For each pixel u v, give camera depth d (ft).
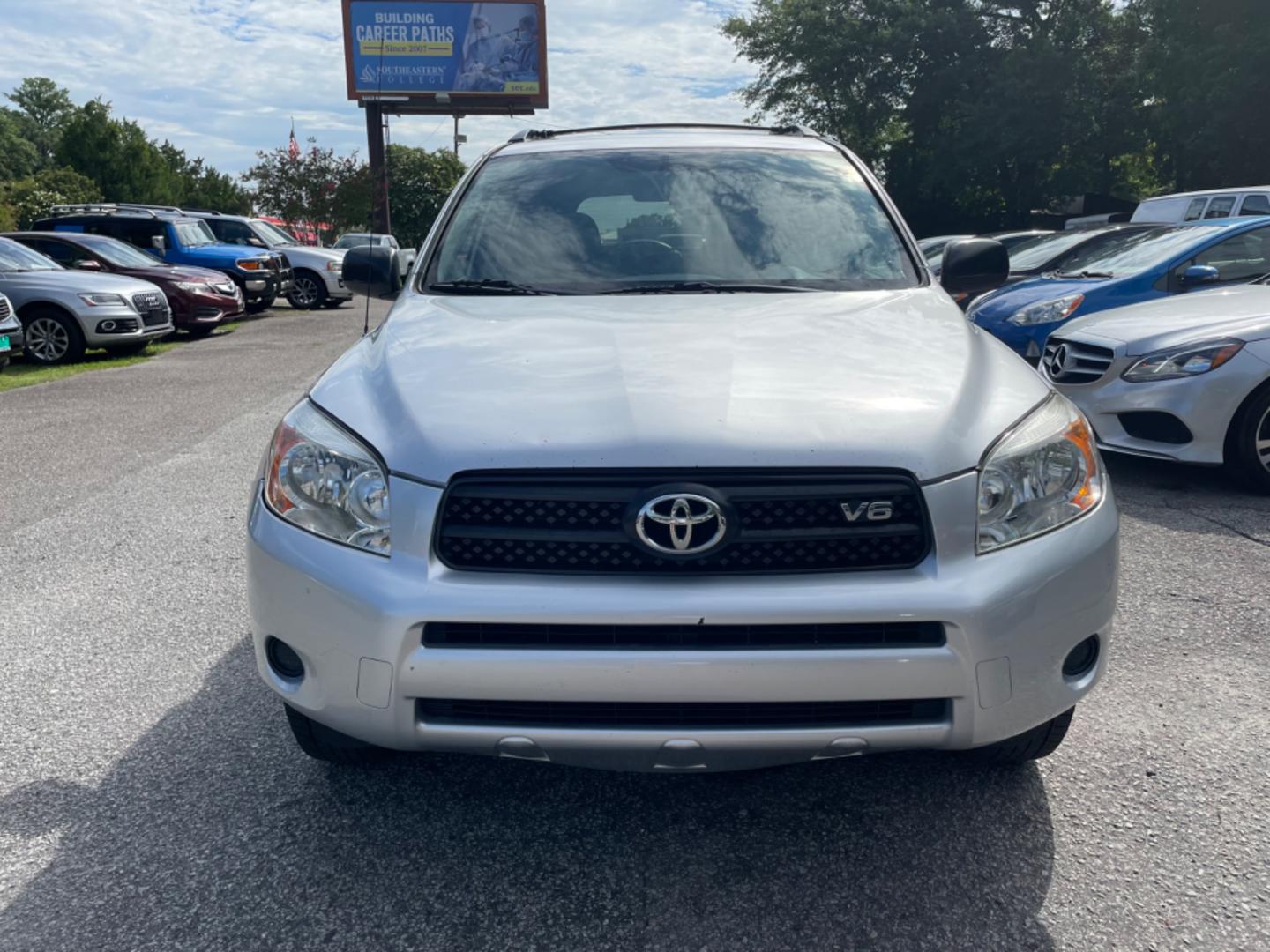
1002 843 7.95
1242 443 17.80
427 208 186.39
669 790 8.82
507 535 6.86
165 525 17.07
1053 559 7.12
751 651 6.63
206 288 49.62
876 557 6.86
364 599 6.89
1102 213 102.22
